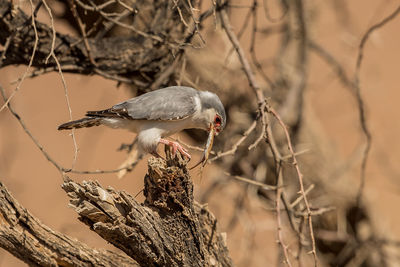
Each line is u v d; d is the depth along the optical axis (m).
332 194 13.24
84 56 9.48
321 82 15.83
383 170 14.75
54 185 17.44
